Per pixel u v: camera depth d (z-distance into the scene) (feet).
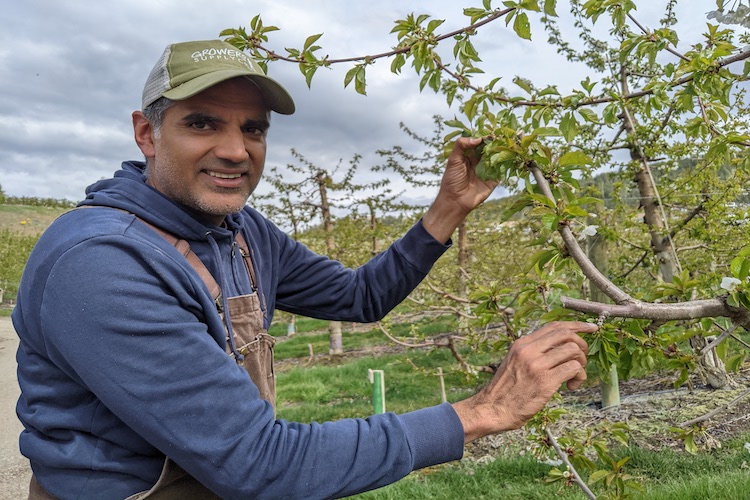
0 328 50.11
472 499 13.57
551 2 6.58
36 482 5.02
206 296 4.66
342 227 37.68
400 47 7.48
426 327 40.70
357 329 52.16
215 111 4.79
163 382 4.00
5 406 25.00
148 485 4.64
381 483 4.25
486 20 6.80
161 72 4.79
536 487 13.48
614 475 6.16
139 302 4.07
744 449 13.93
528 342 4.58
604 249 18.08
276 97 5.03
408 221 31.73
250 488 4.09
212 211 4.93
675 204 18.71
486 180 5.96
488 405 4.46
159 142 4.89
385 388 27.43
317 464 4.15
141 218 4.78
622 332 5.34
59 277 4.11
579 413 18.44
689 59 7.48
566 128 7.27
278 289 6.98
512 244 25.16
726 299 5.02
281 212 38.29
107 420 4.51
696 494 11.66
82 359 4.00
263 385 5.27
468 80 7.57
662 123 16.62
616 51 15.83
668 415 16.69
